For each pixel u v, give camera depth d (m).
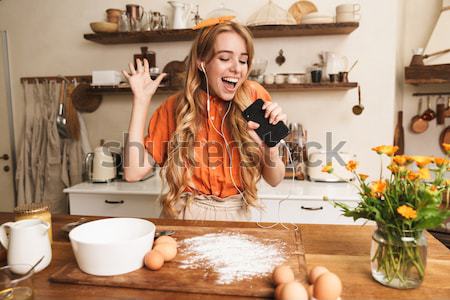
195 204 1.43
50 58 2.84
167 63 2.67
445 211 0.79
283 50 2.54
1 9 2.87
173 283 0.83
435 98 2.66
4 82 2.91
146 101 1.42
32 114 2.88
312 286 0.76
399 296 0.79
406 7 2.68
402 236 0.81
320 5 2.47
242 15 2.56
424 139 2.72
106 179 2.49
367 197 0.87
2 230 0.94
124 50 2.73
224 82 1.37
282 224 1.28
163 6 2.65
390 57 2.44
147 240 0.90
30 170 2.84
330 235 1.17
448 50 2.32
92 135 2.87
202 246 1.05
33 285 0.84
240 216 1.43
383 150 0.85
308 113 2.57
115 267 0.87
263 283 0.83
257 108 1.24
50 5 2.79
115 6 2.71
